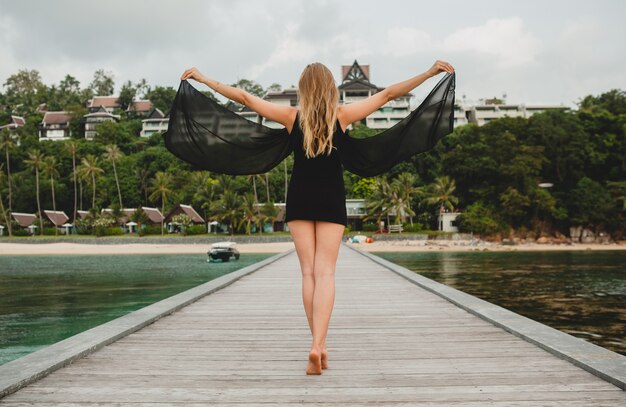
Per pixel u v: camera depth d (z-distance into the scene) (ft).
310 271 9.35
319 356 9.08
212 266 106.63
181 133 10.22
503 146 200.64
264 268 40.06
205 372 9.61
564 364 9.98
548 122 211.41
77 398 7.97
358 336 13.37
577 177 206.28
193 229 198.08
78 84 395.75
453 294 21.06
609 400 7.70
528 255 142.61
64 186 240.73
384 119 277.85
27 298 52.65
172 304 18.12
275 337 13.21
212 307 19.01
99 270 97.09
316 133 8.73
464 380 8.96
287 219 9.30
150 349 11.68
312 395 8.13
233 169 10.33
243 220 189.47
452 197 196.24
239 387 8.60
